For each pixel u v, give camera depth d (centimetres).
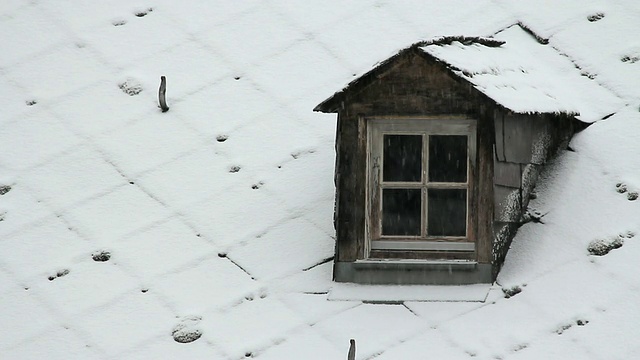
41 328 2428
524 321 2344
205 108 2875
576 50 2875
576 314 2338
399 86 2509
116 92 2942
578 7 2977
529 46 2914
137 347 2373
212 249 2561
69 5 3194
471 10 3034
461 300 2406
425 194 2497
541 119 2592
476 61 2558
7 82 3000
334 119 2814
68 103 2927
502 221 2484
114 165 2759
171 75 2970
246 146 2777
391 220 2502
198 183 2703
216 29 3080
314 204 2642
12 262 2561
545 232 2523
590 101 2759
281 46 3016
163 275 2511
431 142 2514
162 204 2662
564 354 2273
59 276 2525
